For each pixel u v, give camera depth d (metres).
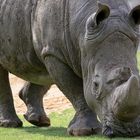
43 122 29.39
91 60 22.31
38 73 26.91
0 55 27.72
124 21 22.23
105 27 22.08
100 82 21.64
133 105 20.56
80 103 24.00
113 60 21.72
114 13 22.36
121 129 21.19
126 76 21.05
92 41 22.17
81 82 24.31
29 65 26.67
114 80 21.20
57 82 24.61
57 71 24.39
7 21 26.75
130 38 22.09
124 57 21.72
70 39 23.67
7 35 26.86
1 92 29.14
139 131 21.27
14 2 26.56
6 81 29.23
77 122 23.72
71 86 24.25
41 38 24.84
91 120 23.59
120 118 21.11
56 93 41.28
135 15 22.22
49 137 24.23
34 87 29.88
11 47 26.91
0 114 29.11
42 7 24.84
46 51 24.52
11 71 28.09
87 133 23.27
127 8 22.92
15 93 43.62
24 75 27.55
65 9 23.89
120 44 21.92
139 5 21.92
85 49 22.58
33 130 27.47
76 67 23.77
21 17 26.12
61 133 25.62
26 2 25.97
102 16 22.08
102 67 21.78
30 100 29.88
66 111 36.22
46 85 28.34
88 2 23.41
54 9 24.22
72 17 23.53
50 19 24.31
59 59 24.28
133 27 22.23
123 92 20.47
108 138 21.41
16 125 28.84
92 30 22.16
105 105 21.48
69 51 23.80
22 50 26.47
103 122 21.56
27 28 25.91
